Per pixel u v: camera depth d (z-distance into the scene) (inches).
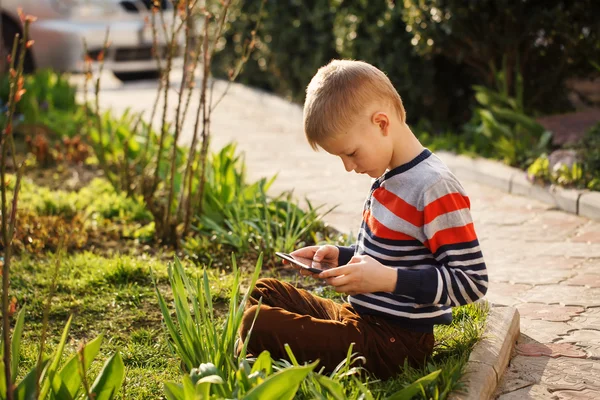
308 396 107.7
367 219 116.9
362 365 115.0
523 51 300.0
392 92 112.0
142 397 120.1
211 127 362.3
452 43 294.4
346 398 102.1
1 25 421.4
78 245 195.5
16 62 424.8
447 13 285.1
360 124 108.8
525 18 281.7
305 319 115.4
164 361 132.8
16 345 102.7
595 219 215.6
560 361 132.0
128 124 283.1
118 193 235.8
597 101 337.4
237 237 190.2
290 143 328.5
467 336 129.1
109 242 201.2
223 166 211.9
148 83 480.1
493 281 173.6
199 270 172.9
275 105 408.8
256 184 211.8
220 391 100.4
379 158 110.8
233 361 114.2
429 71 320.5
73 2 428.5
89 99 421.4
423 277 107.0
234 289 117.2
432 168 110.3
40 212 219.9
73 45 426.0
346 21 345.1
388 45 327.6
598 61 283.7
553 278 173.9
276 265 180.9
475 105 329.7
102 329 147.4
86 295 161.9
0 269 172.1
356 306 117.6
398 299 114.5
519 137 273.1
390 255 112.6
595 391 121.0
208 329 116.1
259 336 115.1
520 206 230.7
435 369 114.6
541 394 120.1
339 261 123.7
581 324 148.0
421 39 297.1
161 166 236.1
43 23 423.2
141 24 436.1
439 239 108.3
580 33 276.4
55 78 399.2
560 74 302.7
